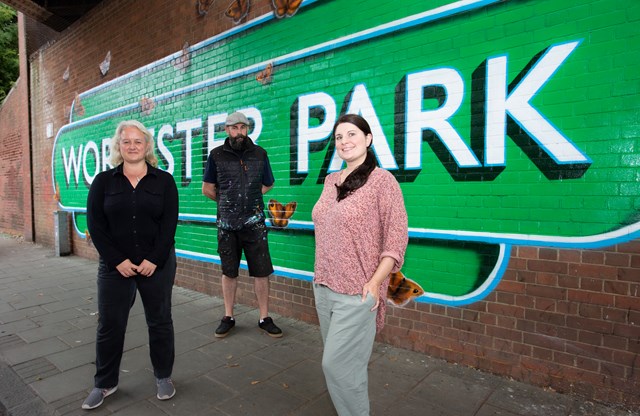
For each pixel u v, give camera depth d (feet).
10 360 11.38
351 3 12.34
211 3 16.81
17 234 36.70
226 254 12.96
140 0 20.53
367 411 7.04
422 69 10.95
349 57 12.44
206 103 17.21
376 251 6.84
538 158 9.28
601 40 8.49
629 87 8.25
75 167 26.81
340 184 7.30
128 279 8.95
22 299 17.30
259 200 12.96
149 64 20.20
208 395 9.42
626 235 8.36
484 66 9.95
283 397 9.32
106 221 8.73
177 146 18.80
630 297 8.35
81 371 10.72
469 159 10.23
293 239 14.23
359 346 6.73
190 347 12.03
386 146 11.70
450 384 9.64
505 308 9.84
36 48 31.24
